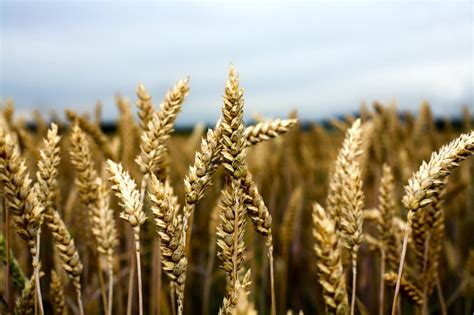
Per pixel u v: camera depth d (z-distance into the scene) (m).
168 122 0.51
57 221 0.48
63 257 0.48
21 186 0.42
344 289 0.39
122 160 0.86
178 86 0.51
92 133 0.77
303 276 1.27
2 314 0.51
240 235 0.41
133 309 0.91
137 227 0.42
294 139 1.52
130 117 0.86
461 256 1.18
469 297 1.02
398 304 0.54
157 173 0.54
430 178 0.40
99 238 0.53
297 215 1.20
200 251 1.17
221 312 0.41
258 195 0.43
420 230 0.54
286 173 1.41
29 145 0.77
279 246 1.23
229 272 0.41
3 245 0.55
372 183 1.15
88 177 0.56
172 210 0.40
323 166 1.80
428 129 1.28
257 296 1.12
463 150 0.39
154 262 0.69
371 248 0.61
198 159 0.42
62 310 0.55
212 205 1.16
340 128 1.19
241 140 0.40
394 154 1.13
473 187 1.33
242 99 0.40
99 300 0.89
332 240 0.39
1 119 0.56
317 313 1.14
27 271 0.82
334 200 0.52
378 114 1.17
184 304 1.09
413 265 0.72
